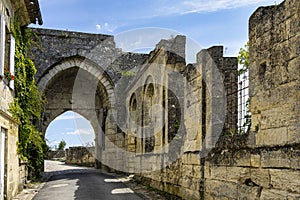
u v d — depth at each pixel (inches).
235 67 366.9
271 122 237.8
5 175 403.2
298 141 205.8
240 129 318.7
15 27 495.8
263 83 249.0
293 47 217.9
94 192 492.1
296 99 212.8
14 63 479.5
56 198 442.9
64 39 866.1
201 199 343.9
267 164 230.5
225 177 292.8
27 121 545.0
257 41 258.8
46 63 844.0
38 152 680.4
